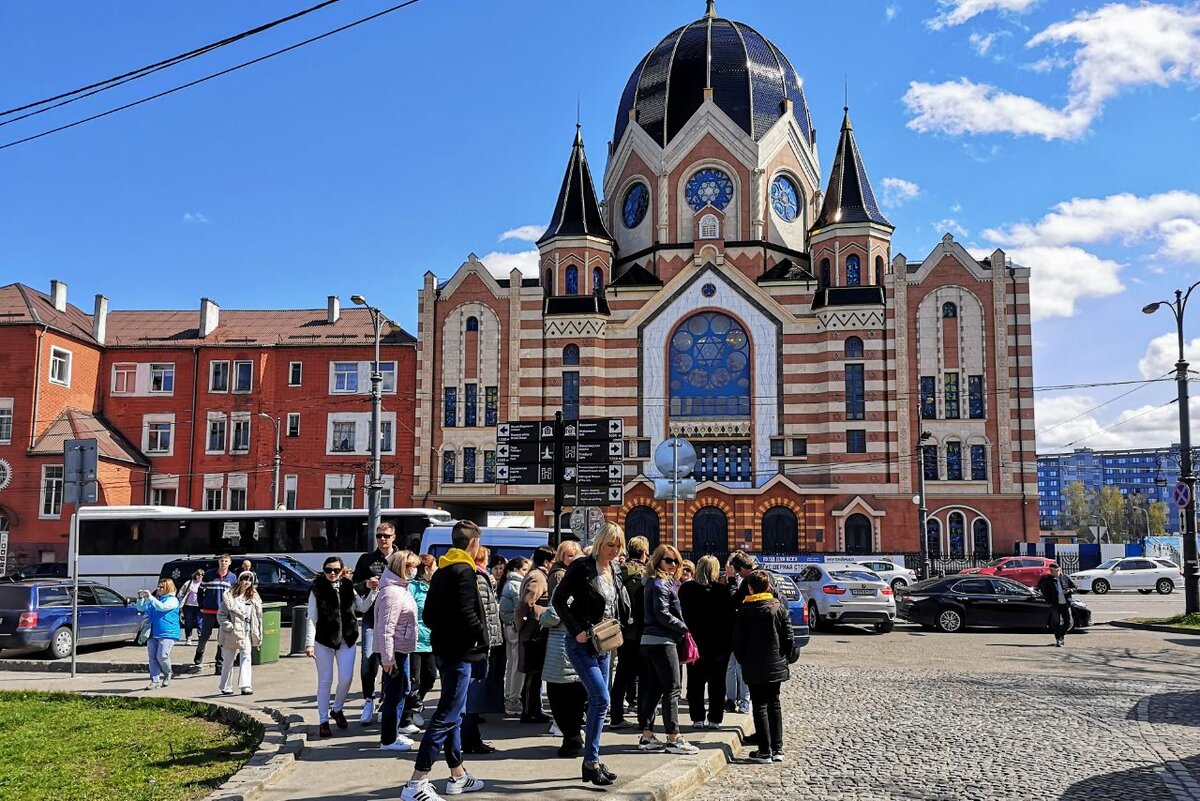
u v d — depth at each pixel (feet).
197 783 35.81
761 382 183.32
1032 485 174.09
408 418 188.85
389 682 39.50
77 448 68.54
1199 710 50.01
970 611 98.68
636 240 205.77
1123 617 112.47
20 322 176.04
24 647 77.87
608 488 75.77
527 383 185.78
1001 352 177.68
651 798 31.81
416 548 114.83
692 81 205.77
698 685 43.93
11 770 38.24
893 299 180.55
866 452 177.17
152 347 192.03
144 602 63.05
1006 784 34.81
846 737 43.57
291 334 195.21
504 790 32.37
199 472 188.96
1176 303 102.78
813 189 211.20
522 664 46.42
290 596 101.45
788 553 176.35
